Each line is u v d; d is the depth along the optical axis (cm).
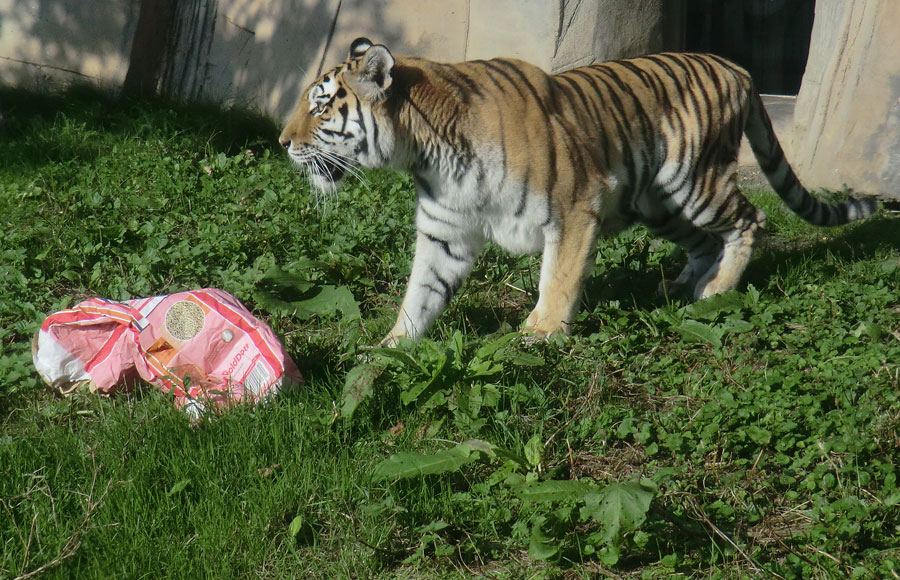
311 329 603
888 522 395
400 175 854
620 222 625
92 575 362
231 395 476
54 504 393
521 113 537
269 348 478
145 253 676
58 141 909
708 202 630
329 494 412
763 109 671
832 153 861
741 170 955
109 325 500
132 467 420
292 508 405
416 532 396
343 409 456
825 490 416
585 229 557
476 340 548
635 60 624
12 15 1084
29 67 1085
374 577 375
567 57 986
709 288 642
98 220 739
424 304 580
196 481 418
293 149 575
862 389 491
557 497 388
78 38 1067
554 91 562
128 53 1057
